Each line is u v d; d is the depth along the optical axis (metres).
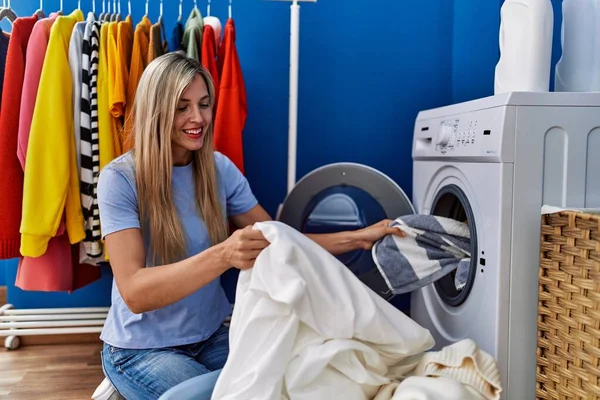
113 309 1.41
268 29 2.18
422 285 1.49
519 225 1.31
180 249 1.36
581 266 1.14
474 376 1.08
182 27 1.93
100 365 1.96
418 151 1.88
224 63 1.83
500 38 1.62
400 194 1.83
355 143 2.24
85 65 1.74
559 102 1.31
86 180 1.76
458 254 1.48
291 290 1.02
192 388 1.11
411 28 2.23
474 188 1.44
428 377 1.06
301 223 1.88
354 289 1.11
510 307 1.32
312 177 1.87
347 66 2.22
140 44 1.81
